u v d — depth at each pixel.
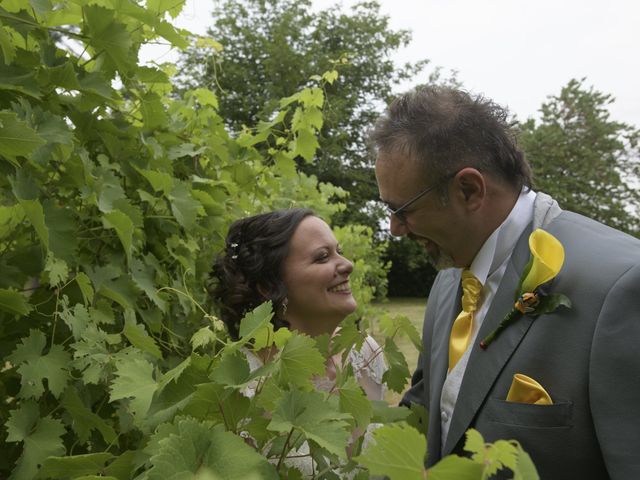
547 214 1.57
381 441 0.53
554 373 1.33
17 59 1.35
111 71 1.52
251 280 1.91
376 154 1.65
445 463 0.51
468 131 1.53
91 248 1.62
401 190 1.59
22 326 1.38
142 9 1.54
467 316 1.64
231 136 2.72
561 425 1.29
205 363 0.93
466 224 1.58
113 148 1.71
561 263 1.34
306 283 1.88
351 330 1.42
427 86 1.67
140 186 1.85
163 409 0.91
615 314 1.25
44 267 1.32
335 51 24.39
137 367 1.01
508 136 1.60
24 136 1.11
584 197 32.12
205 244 2.32
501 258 1.58
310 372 0.96
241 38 24.30
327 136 22.22
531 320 1.40
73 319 1.29
